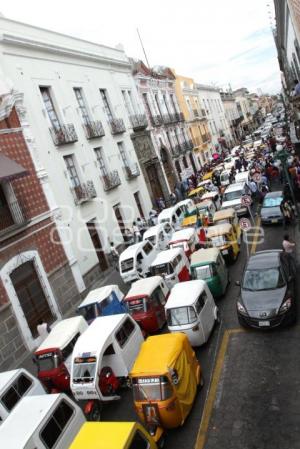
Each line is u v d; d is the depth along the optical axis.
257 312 13.01
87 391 11.62
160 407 9.74
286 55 35.31
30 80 23.50
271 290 13.52
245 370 11.53
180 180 47.12
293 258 17.11
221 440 9.35
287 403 9.84
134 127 36.03
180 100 54.53
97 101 30.91
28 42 23.64
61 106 25.95
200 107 64.12
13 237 19.48
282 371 11.02
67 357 13.97
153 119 42.81
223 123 79.25
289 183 22.06
